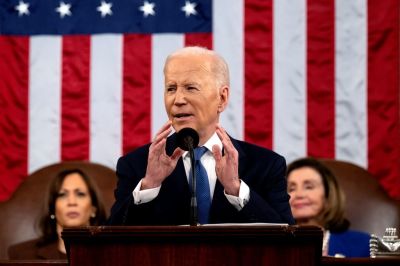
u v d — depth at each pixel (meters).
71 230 9.81
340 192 17.72
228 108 21.23
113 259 9.80
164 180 12.99
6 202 19.22
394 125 21.05
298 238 9.66
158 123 21.33
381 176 21.02
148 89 21.41
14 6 21.72
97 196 18.02
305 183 17.67
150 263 9.77
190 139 11.68
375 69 21.16
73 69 21.48
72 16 21.64
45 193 18.20
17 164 21.44
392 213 18.80
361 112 21.14
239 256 9.73
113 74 21.47
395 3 21.23
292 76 21.27
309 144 21.14
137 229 9.74
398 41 21.16
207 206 12.92
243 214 12.23
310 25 21.34
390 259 10.48
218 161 12.10
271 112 21.20
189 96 12.87
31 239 18.56
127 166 13.34
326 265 10.47
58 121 21.45
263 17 21.41
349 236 17.66
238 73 21.30
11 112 21.47
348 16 21.30
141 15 21.53
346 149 21.09
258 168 13.27
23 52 21.61
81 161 19.67
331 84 21.20
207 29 21.45
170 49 21.45
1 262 11.04
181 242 9.76
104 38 21.55
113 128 21.39
